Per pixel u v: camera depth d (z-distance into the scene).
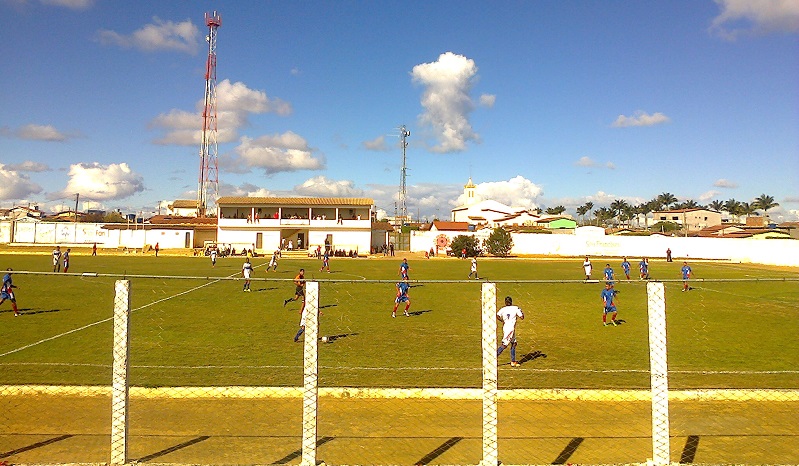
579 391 9.44
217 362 11.77
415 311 19.88
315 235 66.56
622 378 10.70
